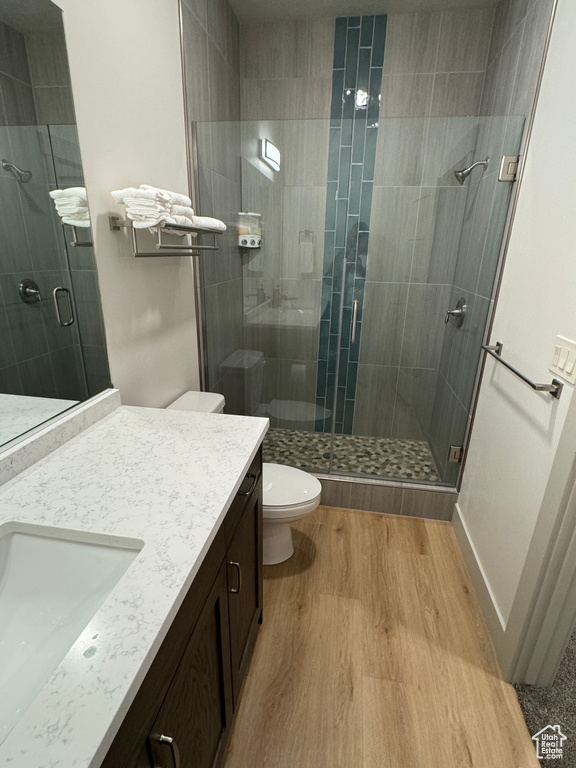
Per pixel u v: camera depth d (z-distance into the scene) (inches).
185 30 64.5
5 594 29.4
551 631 48.7
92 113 43.5
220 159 82.0
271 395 106.3
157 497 32.9
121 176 49.8
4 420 35.6
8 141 33.4
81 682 18.7
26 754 16.0
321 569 71.6
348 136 88.3
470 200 85.6
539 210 54.9
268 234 96.3
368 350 103.7
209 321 84.0
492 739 46.7
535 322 52.9
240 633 45.9
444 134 85.5
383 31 87.4
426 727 47.8
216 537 33.2
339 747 45.8
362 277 97.9
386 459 97.7
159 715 24.4
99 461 38.6
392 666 54.7
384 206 92.4
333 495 89.1
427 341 100.7
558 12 53.2
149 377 61.2
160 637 21.6
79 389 45.1
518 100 66.6
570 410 41.9
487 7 82.7
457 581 69.7
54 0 37.0
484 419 71.4
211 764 37.3
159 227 48.1
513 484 56.8
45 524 29.5
